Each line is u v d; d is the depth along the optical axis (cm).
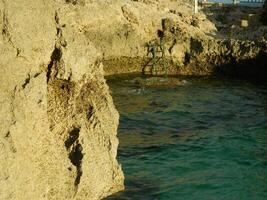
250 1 6338
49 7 1065
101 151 1094
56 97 1048
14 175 821
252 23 4116
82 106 1102
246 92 2789
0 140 808
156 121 2098
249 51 3312
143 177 1366
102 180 1089
